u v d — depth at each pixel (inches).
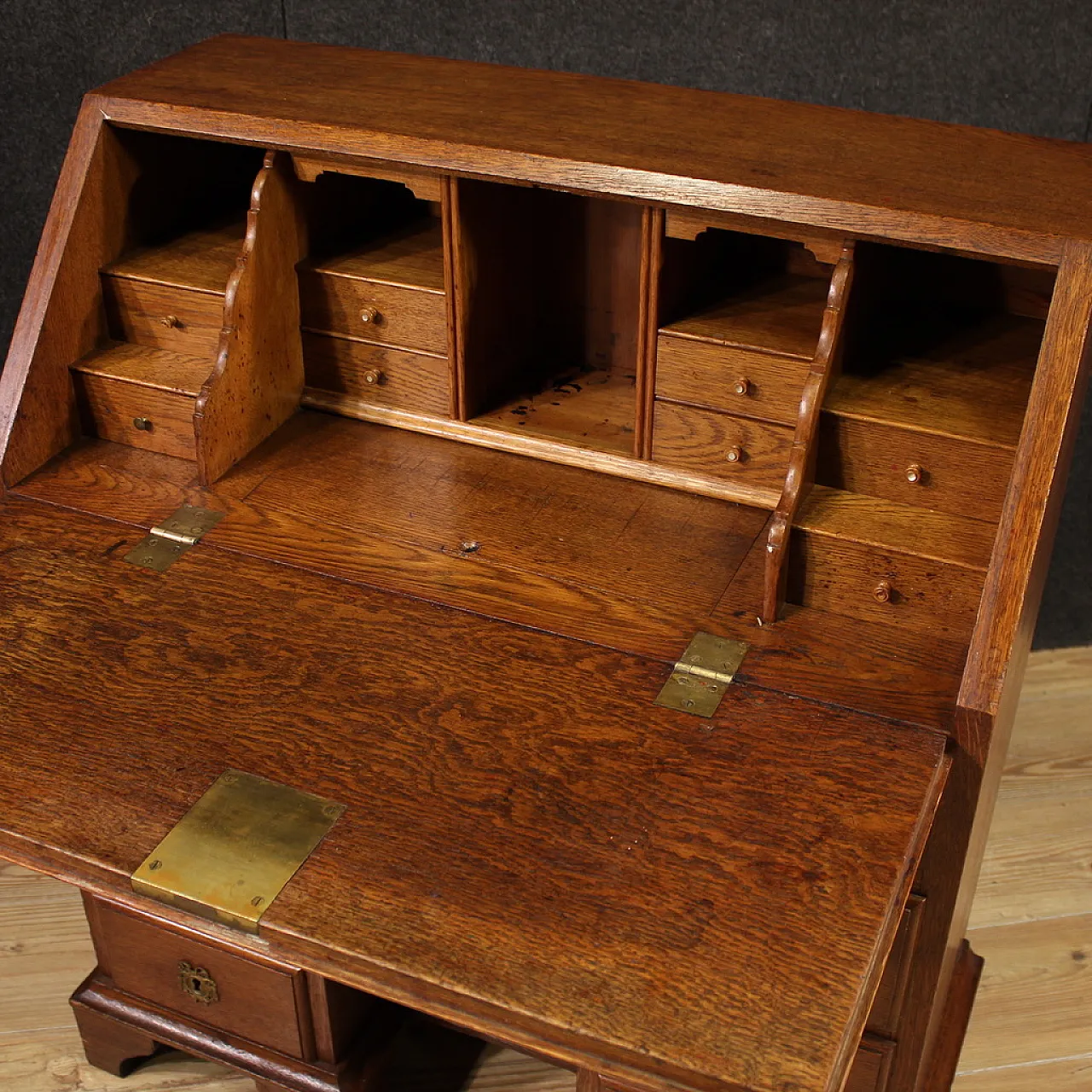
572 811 65.4
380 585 79.7
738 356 81.4
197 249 94.6
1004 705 76.7
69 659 74.5
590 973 58.0
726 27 109.3
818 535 75.9
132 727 70.2
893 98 110.8
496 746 69.0
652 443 87.3
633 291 94.6
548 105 85.6
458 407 91.4
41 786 66.9
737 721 70.5
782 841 63.9
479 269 87.0
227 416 87.9
